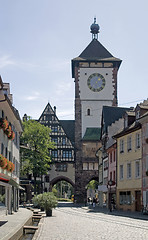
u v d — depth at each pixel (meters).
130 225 22.66
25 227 18.61
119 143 47.56
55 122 84.88
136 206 41.41
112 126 58.09
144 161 38.97
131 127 42.88
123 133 45.25
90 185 103.75
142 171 39.38
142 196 39.03
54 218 29.77
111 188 51.53
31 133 64.75
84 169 77.75
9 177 31.73
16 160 40.69
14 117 35.59
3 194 30.84
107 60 79.19
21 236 17.61
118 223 24.34
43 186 81.50
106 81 79.81
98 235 16.92
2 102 28.52
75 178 77.56
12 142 35.41
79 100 79.25
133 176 42.31
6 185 30.61
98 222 25.28
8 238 14.85
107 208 53.75
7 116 32.62
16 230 18.30
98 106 79.25
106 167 56.91
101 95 79.38
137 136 41.72
